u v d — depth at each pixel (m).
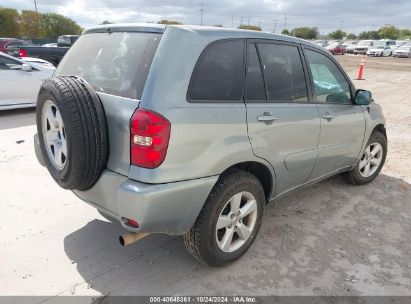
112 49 2.84
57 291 2.77
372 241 3.58
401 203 4.41
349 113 4.04
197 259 3.01
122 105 2.49
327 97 3.79
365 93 4.01
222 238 3.00
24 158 5.45
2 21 67.50
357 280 3.01
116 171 2.58
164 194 2.45
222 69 2.77
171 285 2.88
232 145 2.76
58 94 2.48
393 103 11.46
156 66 2.45
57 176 2.74
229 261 3.07
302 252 3.36
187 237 2.84
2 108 8.15
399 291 2.90
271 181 3.29
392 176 5.26
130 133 2.43
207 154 2.62
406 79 18.59
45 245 3.31
